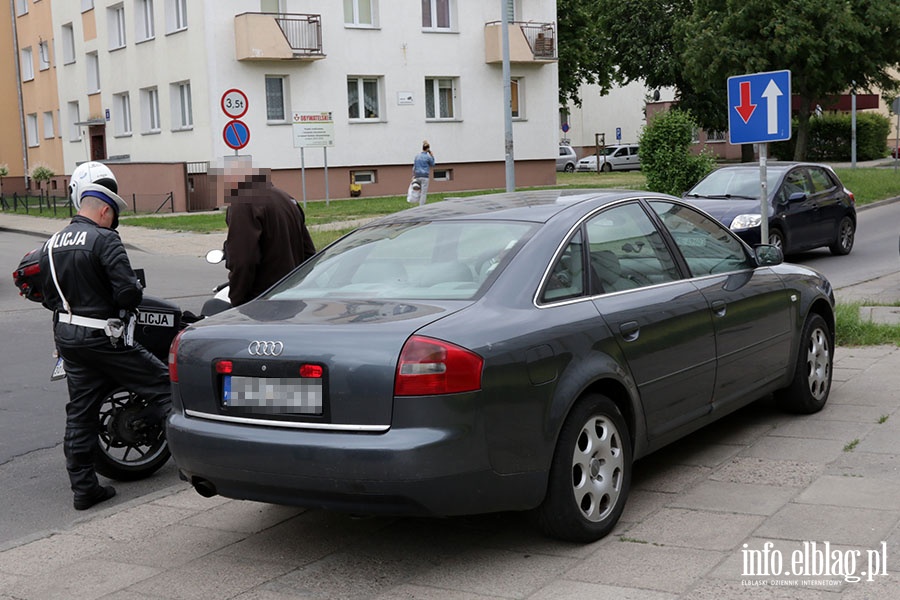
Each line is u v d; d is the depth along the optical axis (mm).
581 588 4012
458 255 4742
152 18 33500
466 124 35344
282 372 4180
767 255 6113
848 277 14578
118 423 6043
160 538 4938
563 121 61250
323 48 31969
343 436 4020
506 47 21953
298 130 28125
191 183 31578
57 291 5465
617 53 48250
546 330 4344
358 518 5043
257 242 6312
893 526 4469
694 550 4340
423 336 4020
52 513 5590
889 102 36156
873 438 5922
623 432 4691
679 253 5496
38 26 42438
